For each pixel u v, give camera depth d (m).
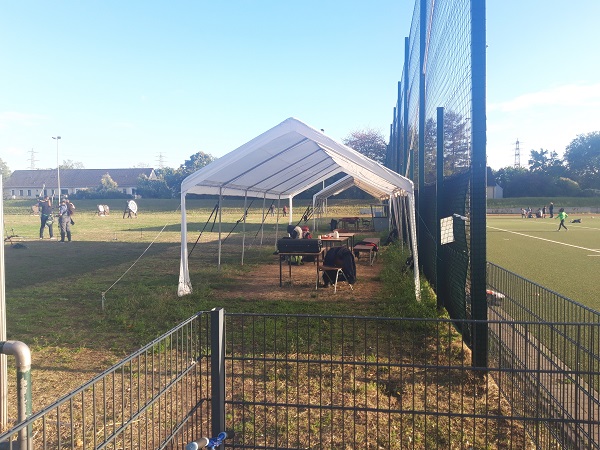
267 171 12.68
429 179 10.48
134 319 7.97
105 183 89.06
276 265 14.74
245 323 7.53
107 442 2.47
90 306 9.08
